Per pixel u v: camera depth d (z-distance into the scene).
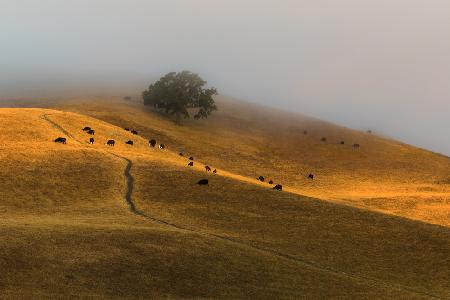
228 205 76.38
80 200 75.88
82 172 88.44
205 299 43.72
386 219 73.94
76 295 40.41
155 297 42.78
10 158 90.75
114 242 52.41
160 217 68.62
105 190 80.94
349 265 57.69
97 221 62.72
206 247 55.50
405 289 52.53
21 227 53.34
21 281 41.38
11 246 46.75
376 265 58.62
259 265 53.06
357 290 50.38
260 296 46.00
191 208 74.19
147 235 56.16
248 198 79.94
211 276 48.62
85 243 51.00
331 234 67.06
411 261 60.56
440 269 58.94
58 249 48.41
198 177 89.62
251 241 61.59
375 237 67.06
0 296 38.06
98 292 41.88
